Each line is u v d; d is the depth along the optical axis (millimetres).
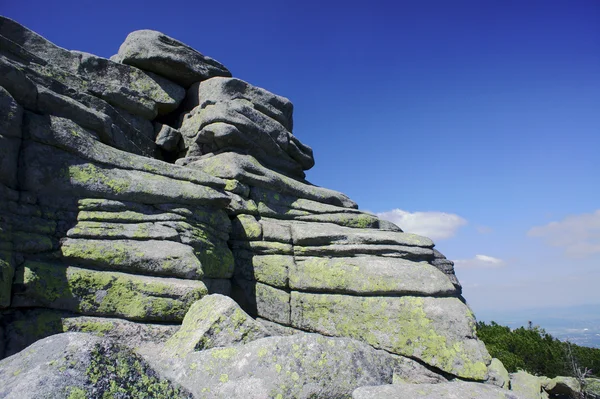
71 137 14320
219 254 17109
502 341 37250
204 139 21141
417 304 15922
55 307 12078
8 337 11148
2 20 17484
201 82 23594
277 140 23141
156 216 15188
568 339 34062
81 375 6570
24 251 12211
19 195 12773
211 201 16953
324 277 17438
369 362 10617
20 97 13617
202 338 10992
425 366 15125
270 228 18891
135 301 12883
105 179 14602
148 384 7137
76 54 19844
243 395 9086
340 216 21469
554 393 28250
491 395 9961
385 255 18125
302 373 9609
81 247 13062
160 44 22516
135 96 20516
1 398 6242
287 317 17312
